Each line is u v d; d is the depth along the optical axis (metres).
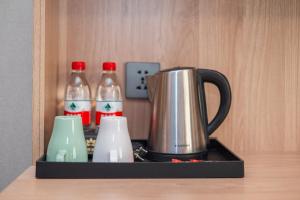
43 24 0.76
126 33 0.96
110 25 0.96
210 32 0.98
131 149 0.71
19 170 0.82
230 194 0.57
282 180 0.66
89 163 0.65
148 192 0.57
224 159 0.77
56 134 0.69
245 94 0.99
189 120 0.77
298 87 1.00
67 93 0.92
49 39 0.82
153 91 0.80
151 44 0.96
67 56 0.95
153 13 0.96
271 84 0.99
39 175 0.64
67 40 0.95
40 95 0.77
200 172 0.66
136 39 0.96
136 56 0.96
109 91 0.93
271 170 0.75
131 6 0.96
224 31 0.98
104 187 0.60
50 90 0.85
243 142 0.99
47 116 0.81
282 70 0.99
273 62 0.99
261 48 0.99
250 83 0.99
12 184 0.61
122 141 0.69
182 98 0.77
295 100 1.00
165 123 0.77
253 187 0.61
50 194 0.56
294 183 0.64
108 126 0.69
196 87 0.79
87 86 0.94
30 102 0.82
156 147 0.77
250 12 0.98
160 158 0.76
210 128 0.83
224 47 0.98
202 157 0.78
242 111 0.99
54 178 0.64
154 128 0.79
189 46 0.97
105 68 0.87
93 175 0.65
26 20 0.82
